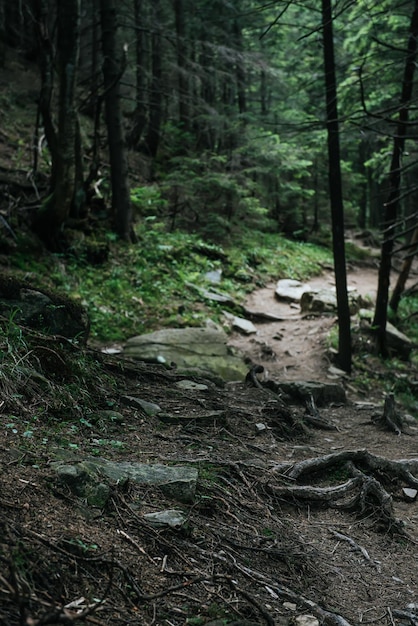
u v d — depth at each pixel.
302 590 3.72
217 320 13.17
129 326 11.41
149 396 6.62
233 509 4.43
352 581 4.02
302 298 15.21
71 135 11.86
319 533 4.70
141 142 22.19
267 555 3.97
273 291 16.92
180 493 4.20
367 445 7.18
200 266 15.84
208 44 18.94
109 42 14.39
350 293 15.76
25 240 11.92
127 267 13.61
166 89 21.86
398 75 15.21
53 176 12.48
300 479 5.58
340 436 7.55
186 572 3.37
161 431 5.68
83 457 4.17
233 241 19.09
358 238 28.34
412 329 15.58
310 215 26.70
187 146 22.48
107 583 2.99
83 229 13.48
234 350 11.53
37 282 11.09
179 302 13.16
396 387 11.40
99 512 3.57
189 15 22.97
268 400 7.77
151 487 4.17
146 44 22.88
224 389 8.20
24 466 3.67
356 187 33.69
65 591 2.79
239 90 24.84
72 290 11.68
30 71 21.69
